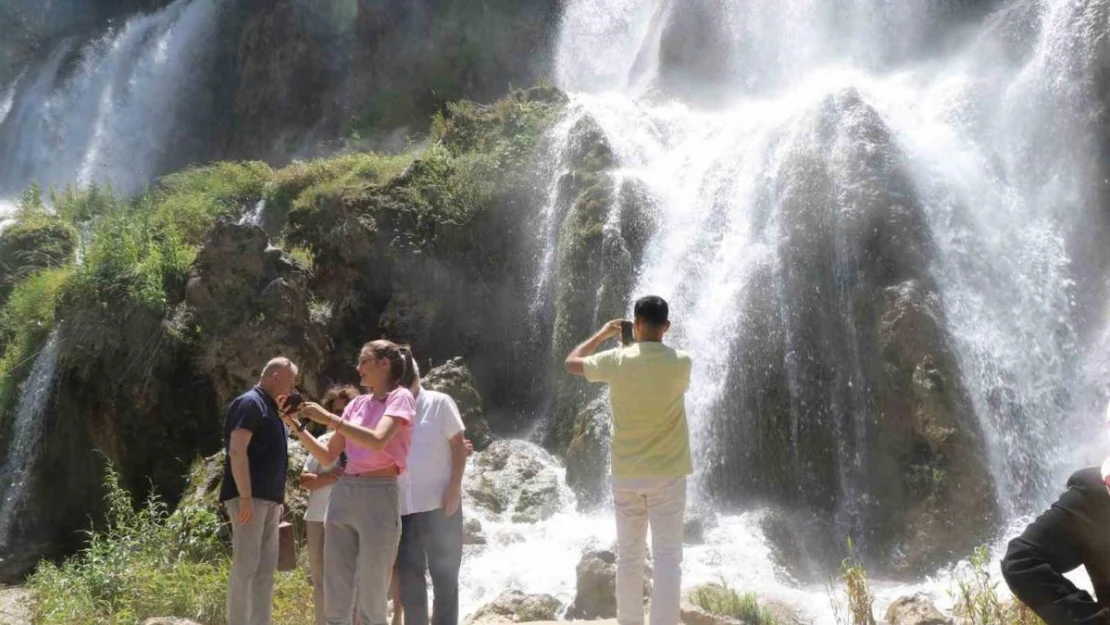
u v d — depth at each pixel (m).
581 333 15.34
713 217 15.78
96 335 16.19
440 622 6.30
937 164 14.77
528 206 17.56
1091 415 13.16
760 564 11.34
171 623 8.72
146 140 33.16
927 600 8.41
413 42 27.89
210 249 15.66
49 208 25.67
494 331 17.02
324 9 29.98
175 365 15.91
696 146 17.33
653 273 15.46
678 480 5.86
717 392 13.92
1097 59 14.84
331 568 5.96
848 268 13.58
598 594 8.91
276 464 6.82
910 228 13.53
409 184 17.89
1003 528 11.88
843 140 14.36
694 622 7.72
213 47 33.09
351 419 6.11
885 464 12.47
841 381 13.22
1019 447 12.71
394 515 5.90
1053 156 15.01
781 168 14.84
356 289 17.27
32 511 16.05
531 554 11.56
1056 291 14.07
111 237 17.83
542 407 16.11
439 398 6.43
